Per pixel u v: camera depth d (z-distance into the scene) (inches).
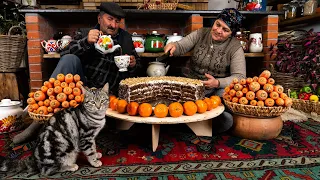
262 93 67.4
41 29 108.5
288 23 136.3
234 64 87.3
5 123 76.7
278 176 51.8
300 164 56.8
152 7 112.0
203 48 92.3
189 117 62.1
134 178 51.3
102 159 59.9
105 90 54.6
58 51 108.0
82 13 109.4
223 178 51.1
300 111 100.4
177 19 131.3
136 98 67.1
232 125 73.8
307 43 95.7
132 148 66.5
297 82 103.6
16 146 67.3
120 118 62.3
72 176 52.0
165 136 75.4
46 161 50.8
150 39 110.0
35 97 65.7
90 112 51.7
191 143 69.6
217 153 63.0
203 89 72.3
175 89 70.3
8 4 115.6
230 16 83.7
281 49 110.2
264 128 68.9
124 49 92.0
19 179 51.0
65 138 50.9
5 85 107.8
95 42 79.2
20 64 110.8
